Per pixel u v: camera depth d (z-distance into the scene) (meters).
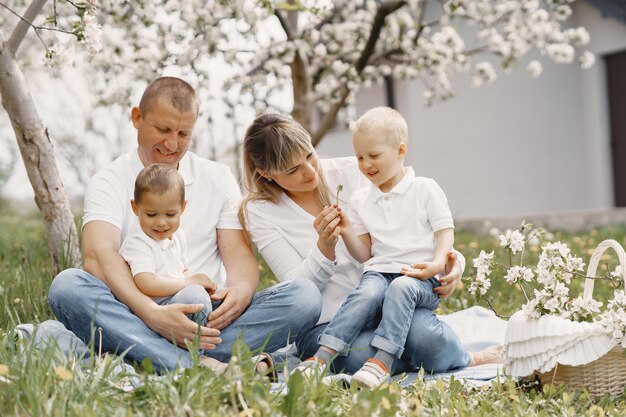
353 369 2.87
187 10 5.90
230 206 3.18
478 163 10.65
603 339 2.52
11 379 2.08
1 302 3.56
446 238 2.95
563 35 7.69
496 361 3.13
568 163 11.18
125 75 6.50
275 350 2.86
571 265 2.80
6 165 16.97
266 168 2.99
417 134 10.33
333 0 7.38
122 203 3.02
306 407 2.03
